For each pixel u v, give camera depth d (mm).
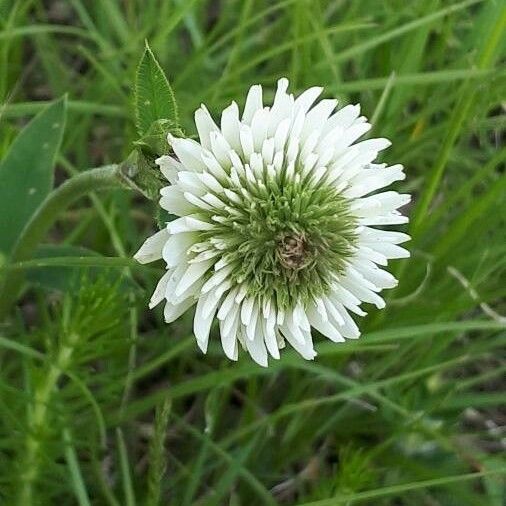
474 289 71
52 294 75
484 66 71
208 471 69
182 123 74
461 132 76
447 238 71
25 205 62
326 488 61
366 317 71
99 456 68
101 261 53
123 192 73
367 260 50
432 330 62
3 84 72
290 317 50
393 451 70
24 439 56
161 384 74
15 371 69
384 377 71
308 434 70
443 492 69
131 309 62
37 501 58
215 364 73
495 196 68
